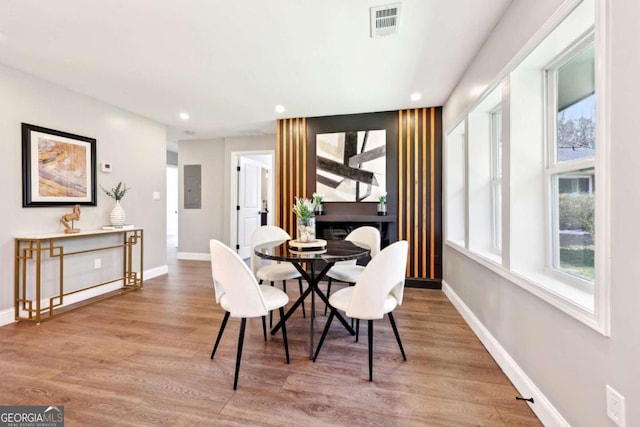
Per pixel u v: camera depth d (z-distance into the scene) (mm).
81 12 1933
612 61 1041
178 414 1533
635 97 955
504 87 1937
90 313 2969
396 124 4008
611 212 1052
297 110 3988
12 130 2736
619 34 1013
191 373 1901
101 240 3629
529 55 1656
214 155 5840
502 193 1968
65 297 3182
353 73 2852
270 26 2098
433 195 3889
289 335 2492
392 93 3375
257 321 2789
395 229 3994
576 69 1587
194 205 5941
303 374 1898
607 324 1070
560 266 1710
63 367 1964
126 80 3014
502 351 1979
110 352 2166
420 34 2197
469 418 1512
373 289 1837
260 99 3566
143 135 4273
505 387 1773
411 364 2021
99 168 3594
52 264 3072
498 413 1552
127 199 4004
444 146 3727
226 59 2576
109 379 1833
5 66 2678
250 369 1953
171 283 4141
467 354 2162
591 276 1474
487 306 2273
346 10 1923
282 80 3014
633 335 969
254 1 1831
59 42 2303
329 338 2434
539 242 1819
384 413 1545
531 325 1621
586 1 1214
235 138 5621
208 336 2447
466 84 2785
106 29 2131
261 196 6758
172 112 4070
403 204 3982
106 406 1591
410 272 3971
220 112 4066
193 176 5941
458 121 3055
